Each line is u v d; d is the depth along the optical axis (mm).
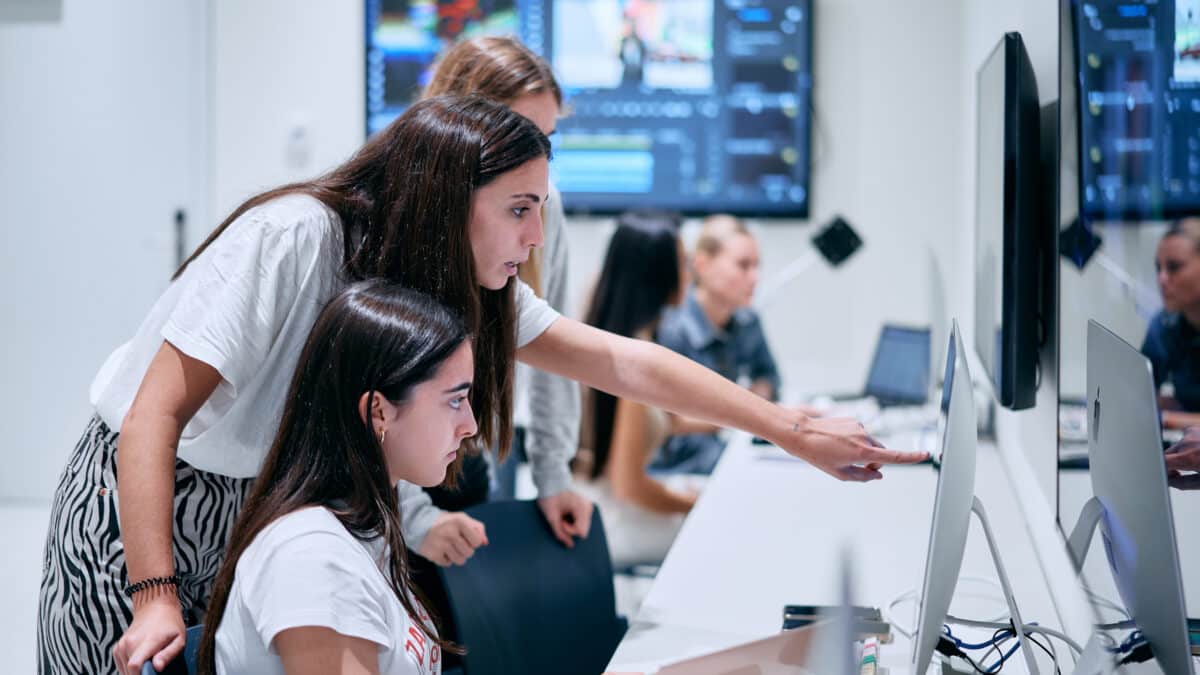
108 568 1570
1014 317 1879
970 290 3625
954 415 1192
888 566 2031
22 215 5082
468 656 1876
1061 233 1749
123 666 1354
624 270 3168
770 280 4949
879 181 4844
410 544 1942
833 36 4832
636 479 3221
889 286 4867
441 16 4957
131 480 1415
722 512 2418
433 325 1323
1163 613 1019
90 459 1613
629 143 4957
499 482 3344
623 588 3379
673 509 3256
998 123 2016
